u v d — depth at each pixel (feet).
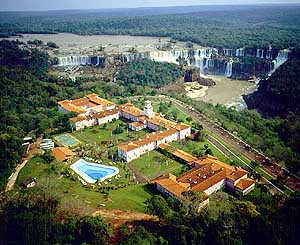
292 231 640.17
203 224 638.94
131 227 647.56
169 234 630.33
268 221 631.15
